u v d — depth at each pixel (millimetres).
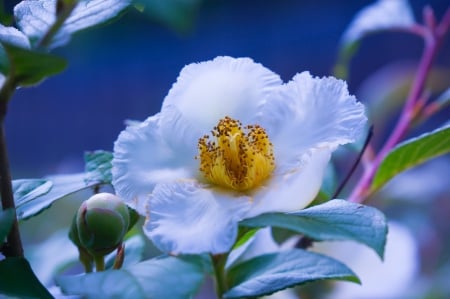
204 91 478
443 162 977
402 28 651
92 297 423
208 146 473
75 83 1506
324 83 470
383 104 859
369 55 1471
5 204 442
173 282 427
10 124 1533
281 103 475
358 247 599
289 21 1503
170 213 457
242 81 479
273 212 454
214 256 460
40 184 474
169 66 1486
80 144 1528
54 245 571
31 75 431
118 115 1513
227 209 456
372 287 603
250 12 1508
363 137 596
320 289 611
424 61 632
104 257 483
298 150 469
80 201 916
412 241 613
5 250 446
